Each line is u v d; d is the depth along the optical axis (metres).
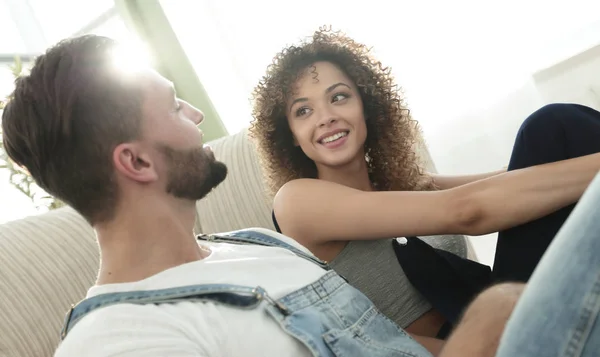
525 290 0.48
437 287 1.02
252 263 0.77
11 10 3.03
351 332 0.73
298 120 1.15
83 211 0.69
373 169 1.34
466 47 2.06
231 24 2.45
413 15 2.11
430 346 0.94
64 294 1.11
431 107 2.16
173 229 0.72
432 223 0.91
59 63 0.69
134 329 0.58
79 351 0.56
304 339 0.65
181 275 0.68
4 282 1.04
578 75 1.88
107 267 0.68
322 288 0.79
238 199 1.49
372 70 1.24
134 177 0.69
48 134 0.68
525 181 0.86
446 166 2.19
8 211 2.87
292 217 1.04
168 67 2.62
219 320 0.63
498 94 2.04
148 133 0.71
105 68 0.70
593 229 0.44
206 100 2.62
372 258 1.05
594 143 0.91
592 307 0.42
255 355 0.63
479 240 2.11
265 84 1.18
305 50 1.14
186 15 2.54
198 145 0.77
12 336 0.98
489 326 0.62
